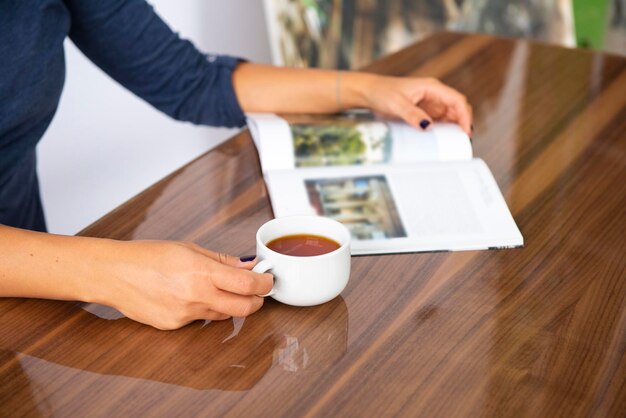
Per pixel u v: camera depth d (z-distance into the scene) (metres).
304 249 0.96
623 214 1.16
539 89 1.57
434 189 1.18
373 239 1.07
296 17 2.59
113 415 0.78
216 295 0.89
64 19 1.27
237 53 2.59
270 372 0.84
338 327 0.91
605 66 1.68
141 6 1.40
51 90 1.27
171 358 0.86
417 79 1.38
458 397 0.81
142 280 0.89
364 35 2.55
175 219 1.11
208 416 0.78
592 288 0.99
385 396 0.81
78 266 0.91
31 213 1.42
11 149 1.27
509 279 1.00
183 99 1.44
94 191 2.24
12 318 0.92
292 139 1.27
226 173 1.24
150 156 2.39
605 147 1.35
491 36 1.82
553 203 1.18
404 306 0.95
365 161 1.25
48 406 0.79
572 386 0.83
